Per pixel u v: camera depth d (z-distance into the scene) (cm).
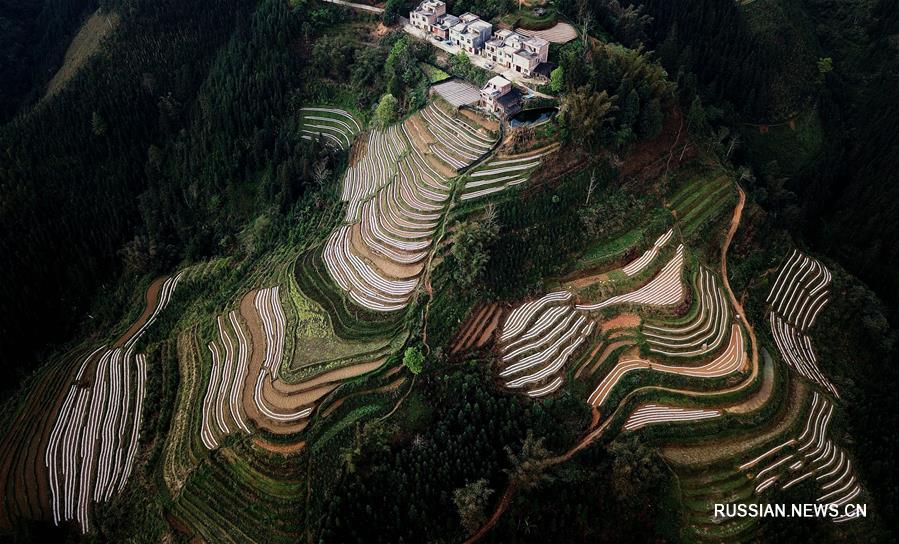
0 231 8906
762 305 8612
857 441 7281
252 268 8706
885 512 6675
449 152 8569
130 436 7225
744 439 6906
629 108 8244
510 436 6294
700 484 6562
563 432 6438
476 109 8775
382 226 8175
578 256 8044
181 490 6394
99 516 6569
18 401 7800
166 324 8475
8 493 6800
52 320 8950
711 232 8769
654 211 8694
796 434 7106
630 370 7194
